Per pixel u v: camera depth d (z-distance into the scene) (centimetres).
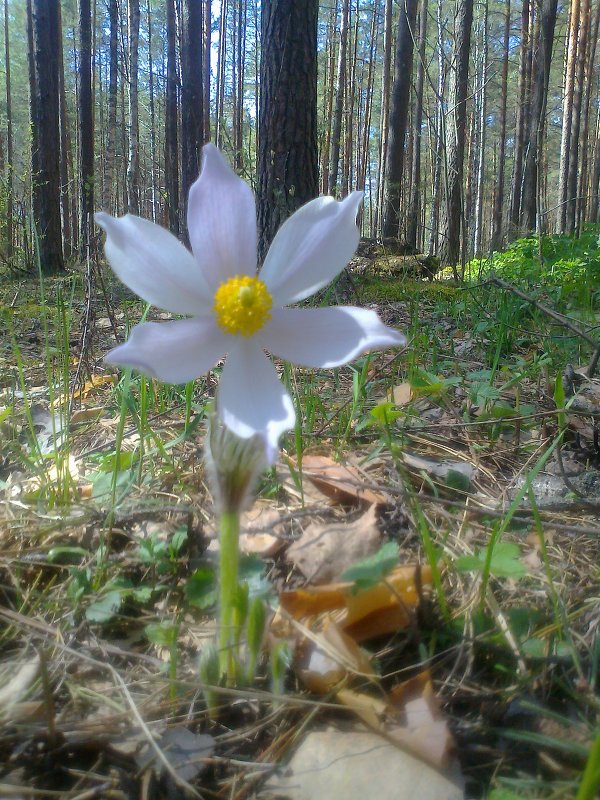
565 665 14
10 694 14
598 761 9
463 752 13
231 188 13
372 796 12
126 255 12
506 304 44
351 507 21
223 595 13
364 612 15
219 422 12
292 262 13
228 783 12
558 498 22
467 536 20
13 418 29
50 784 12
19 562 18
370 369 38
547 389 32
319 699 14
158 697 14
